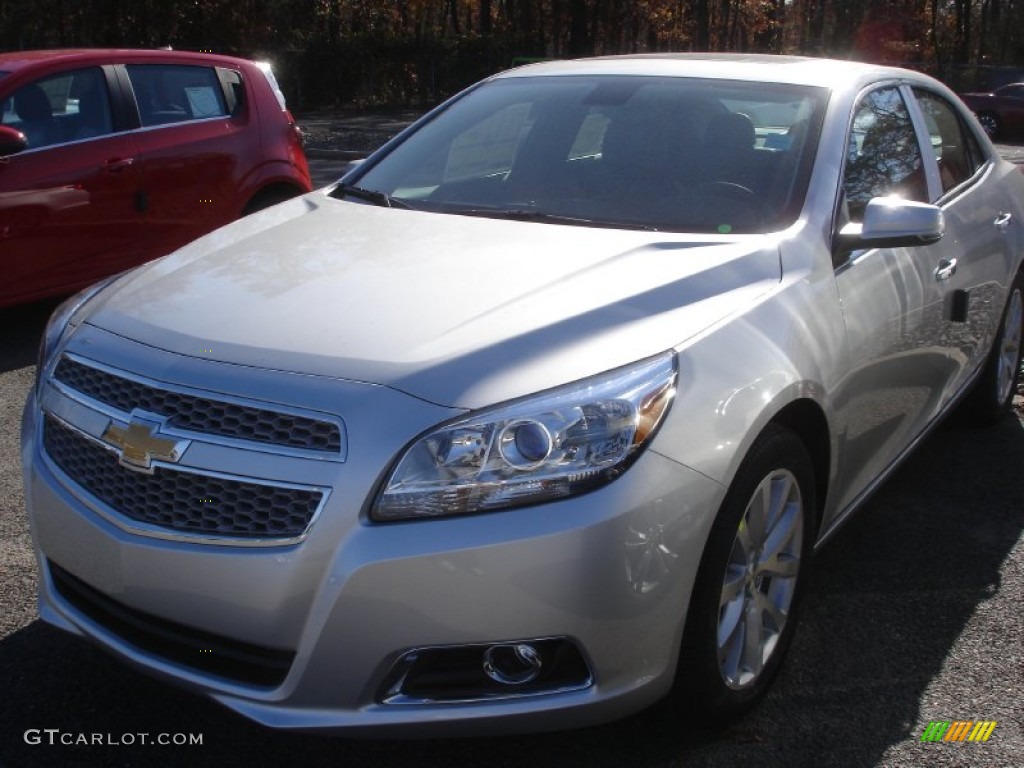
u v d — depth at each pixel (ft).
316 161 56.34
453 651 7.93
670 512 8.14
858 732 9.78
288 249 10.69
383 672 7.87
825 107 12.36
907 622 11.70
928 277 12.77
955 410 17.26
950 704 10.24
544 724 8.16
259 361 8.39
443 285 9.44
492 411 7.95
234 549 7.99
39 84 21.70
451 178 12.85
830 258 10.96
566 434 7.95
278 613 7.88
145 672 8.69
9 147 20.02
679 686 8.92
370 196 12.82
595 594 7.87
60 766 9.17
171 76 24.23
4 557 12.67
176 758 9.32
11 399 18.34
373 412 7.92
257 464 7.98
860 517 14.35
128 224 22.71
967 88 136.26
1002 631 11.55
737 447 8.66
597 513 7.84
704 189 11.60
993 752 9.53
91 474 8.94
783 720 9.93
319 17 110.32
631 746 9.51
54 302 24.67
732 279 9.89
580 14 119.65
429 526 7.73
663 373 8.45
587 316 8.85
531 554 7.72
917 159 14.02
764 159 11.80
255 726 9.77
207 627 8.20
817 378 9.88
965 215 14.70
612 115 12.91
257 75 26.32
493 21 151.64
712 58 14.20
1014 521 14.30
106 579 8.66
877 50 159.12
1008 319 17.12
